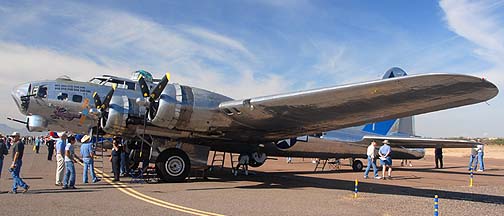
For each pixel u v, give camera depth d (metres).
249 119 9.39
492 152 52.59
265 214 6.05
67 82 10.48
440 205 7.47
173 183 9.76
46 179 10.01
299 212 6.32
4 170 12.48
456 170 18.62
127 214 5.70
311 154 14.55
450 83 6.32
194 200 7.14
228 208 6.45
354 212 6.45
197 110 9.17
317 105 8.20
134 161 11.41
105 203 6.57
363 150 15.64
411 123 17.67
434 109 7.99
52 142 18.92
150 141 10.41
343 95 7.50
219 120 9.48
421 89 6.78
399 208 6.96
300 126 9.97
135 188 8.62
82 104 10.33
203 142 10.98
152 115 9.47
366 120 9.24
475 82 6.13
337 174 14.61
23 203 6.38
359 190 9.44
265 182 10.68
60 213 5.63
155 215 5.68
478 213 6.74
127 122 9.60
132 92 10.71
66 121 10.48
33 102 10.12
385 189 9.82
